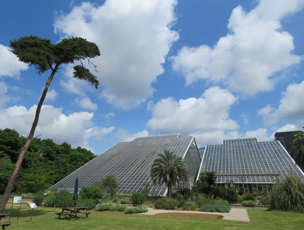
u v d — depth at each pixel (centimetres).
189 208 2617
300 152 3400
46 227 1257
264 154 6372
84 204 2516
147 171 5372
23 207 2628
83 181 5722
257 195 4562
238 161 6300
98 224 1359
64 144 9656
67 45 1886
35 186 4572
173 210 2528
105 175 5756
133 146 7894
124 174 5519
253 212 2200
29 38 1808
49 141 8712
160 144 7281
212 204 2608
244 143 7606
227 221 1567
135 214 2052
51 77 1998
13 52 1753
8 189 1612
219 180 5484
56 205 2648
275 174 4928
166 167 3550
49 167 7138
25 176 4556
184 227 1241
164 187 4400
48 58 1827
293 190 2278
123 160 6675
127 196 4147
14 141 5572
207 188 4019
